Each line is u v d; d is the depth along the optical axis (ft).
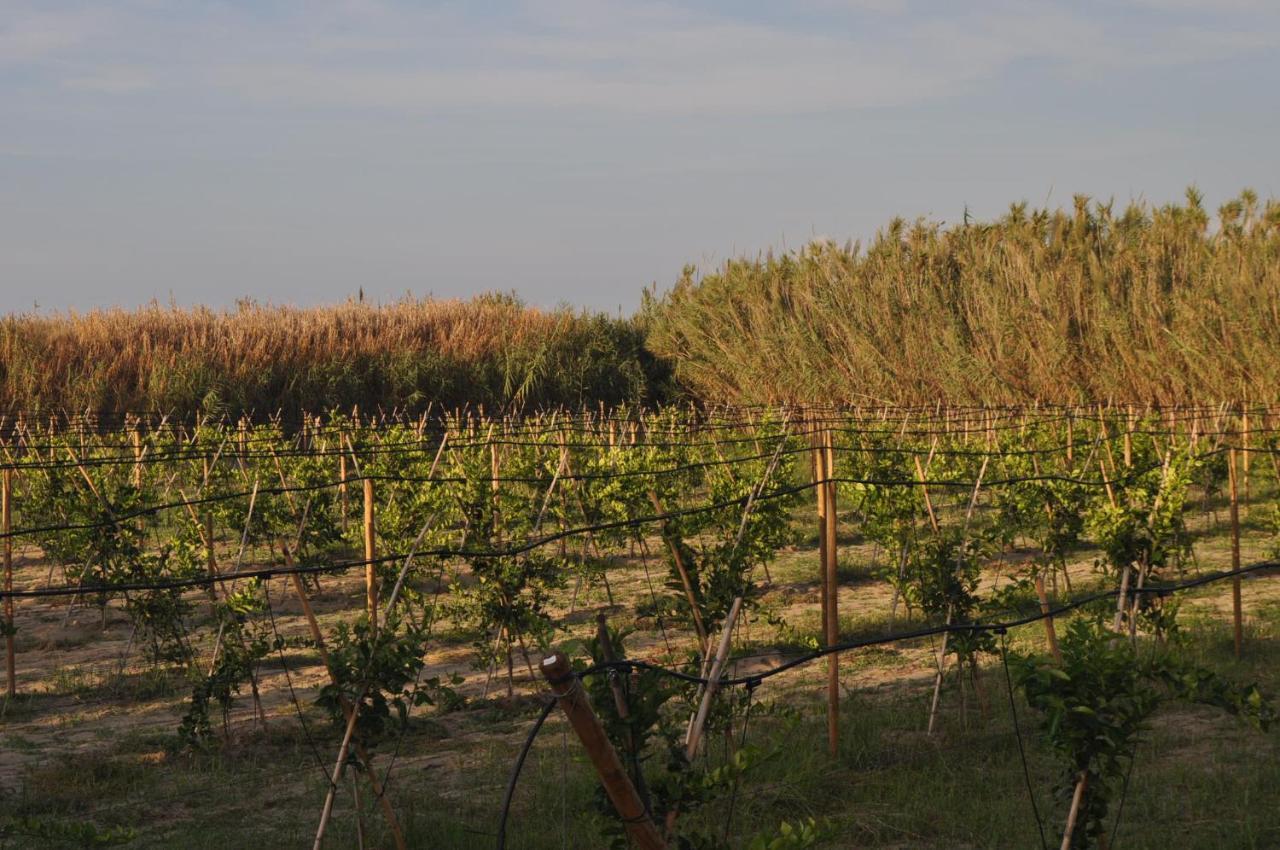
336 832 23.25
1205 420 73.92
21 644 43.32
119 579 36.65
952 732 28.63
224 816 24.63
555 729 30.63
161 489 65.77
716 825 22.25
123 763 28.45
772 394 114.11
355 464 55.72
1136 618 31.96
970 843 21.72
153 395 98.84
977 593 46.06
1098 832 16.66
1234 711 15.70
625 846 14.79
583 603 47.70
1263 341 85.61
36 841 22.81
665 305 136.26
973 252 107.14
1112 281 96.94
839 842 22.04
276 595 51.29
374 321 121.08
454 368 115.65
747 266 124.36
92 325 106.73
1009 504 42.78
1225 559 51.88
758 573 53.31
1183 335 90.17
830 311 110.73
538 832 22.54
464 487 36.04
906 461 57.82
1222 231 98.07
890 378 104.99
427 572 45.93
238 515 49.01
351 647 20.65
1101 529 32.14
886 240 113.60
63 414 94.27
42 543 49.80
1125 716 15.83
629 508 43.93
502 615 34.17
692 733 15.20
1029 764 26.05
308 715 32.89
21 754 29.73
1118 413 74.33
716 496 43.42
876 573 49.90
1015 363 98.73
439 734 30.60
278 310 117.29
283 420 104.53
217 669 30.17
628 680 14.67
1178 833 21.50
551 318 127.85
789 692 33.24
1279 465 57.47
